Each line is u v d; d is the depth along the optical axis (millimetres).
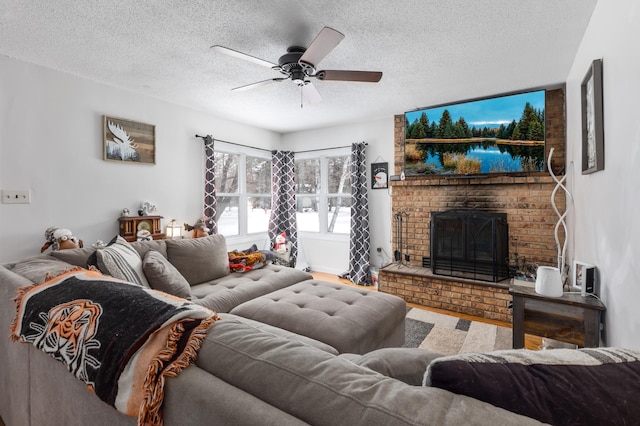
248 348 784
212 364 771
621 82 1484
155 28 2131
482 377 604
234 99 3596
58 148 2803
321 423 588
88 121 2990
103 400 840
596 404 547
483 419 523
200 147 4059
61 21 2043
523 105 3293
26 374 1260
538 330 2080
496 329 2889
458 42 2330
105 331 930
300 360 722
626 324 1486
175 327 854
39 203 2699
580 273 2172
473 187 3660
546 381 595
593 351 660
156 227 3418
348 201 4891
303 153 5184
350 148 4738
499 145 3432
